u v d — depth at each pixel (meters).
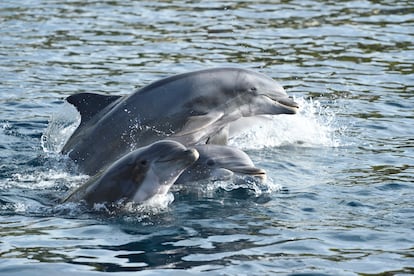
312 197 29.55
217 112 34.59
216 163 30.94
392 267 23.73
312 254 24.61
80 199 28.95
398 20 57.16
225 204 28.97
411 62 48.84
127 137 33.31
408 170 32.44
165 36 53.91
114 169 29.00
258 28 55.56
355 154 34.69
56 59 49.34
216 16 58.53
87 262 24.11
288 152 35.03
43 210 28.50
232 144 36.00
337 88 44.41
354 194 29.73
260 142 36.31
